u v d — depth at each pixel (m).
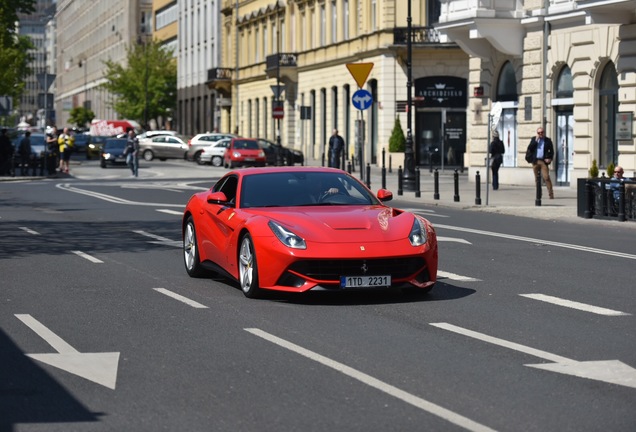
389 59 64.75
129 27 155.12
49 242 21.66
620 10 34.88
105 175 59.84
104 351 10.53
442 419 7.88
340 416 7.98
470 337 11.19
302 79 80.06
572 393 8.69
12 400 8.55
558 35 40.09
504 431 7.56
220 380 9.21
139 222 26.45
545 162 33.97
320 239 13.33
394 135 63.53
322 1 75.69
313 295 14.21
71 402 8.48
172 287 15.16
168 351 10.50
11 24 83.19
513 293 14.45
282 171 15.28
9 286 15.30
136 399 8.57
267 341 10.98
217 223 15.07
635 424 7.75
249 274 13.98
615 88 37.31
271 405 8.33
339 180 15.16
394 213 14.28
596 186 28.03
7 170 57.16
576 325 11.95
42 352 10.50
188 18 121.38
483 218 28.28
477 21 41.81
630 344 10.81
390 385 8.96
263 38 91.00
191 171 65.62
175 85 131.62
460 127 64.69
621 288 14.98
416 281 13.54
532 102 41.72
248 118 95.81
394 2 64.50
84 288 15.08
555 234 23.59
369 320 12.27
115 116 163.25
